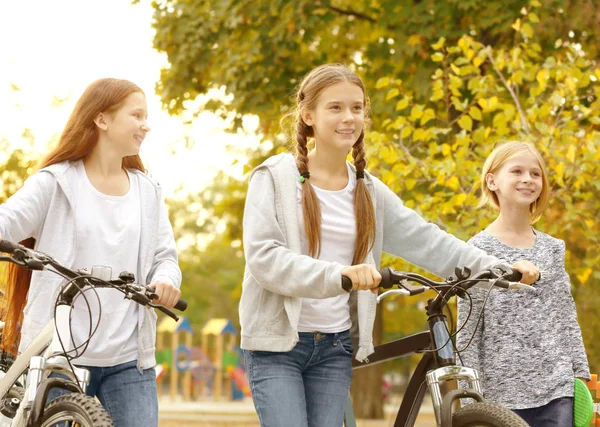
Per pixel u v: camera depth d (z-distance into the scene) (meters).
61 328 5.29
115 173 6.21
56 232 5.92
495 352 7.14
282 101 19.31
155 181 6.41
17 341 6.36
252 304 5.80
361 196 6.02
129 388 5.96
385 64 18.33
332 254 5.94
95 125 6.11
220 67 19.91
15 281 6.14
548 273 7.36
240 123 20.11
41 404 5.04
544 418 7.09
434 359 6.07
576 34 17.19
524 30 12.66
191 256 67.19
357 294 5.96
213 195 60.94
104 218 6.05
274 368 5.76
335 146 5.88
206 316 73.38
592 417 7.61
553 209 12.68
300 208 5.86
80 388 5.18
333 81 5.86
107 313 5.92
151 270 6.25
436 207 12.12
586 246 13.36
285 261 5.52
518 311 7.18
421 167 12.31
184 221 61.50
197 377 55.91
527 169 7.52
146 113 6.24
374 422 24.94
